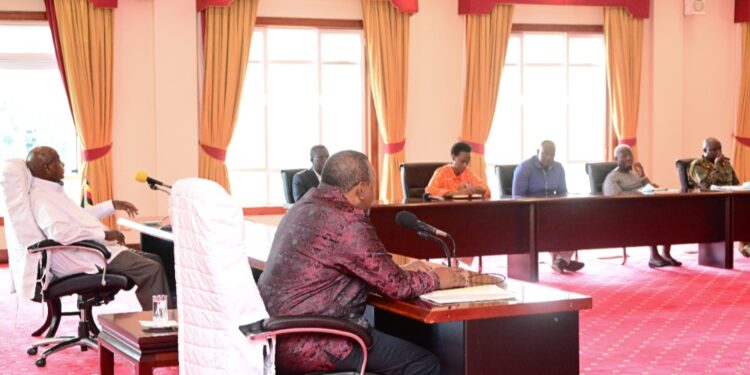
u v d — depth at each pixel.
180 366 2.98
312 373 3.05
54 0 8.96
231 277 2.79
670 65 10.84
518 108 10.69
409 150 10.11
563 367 3.17
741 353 5.11
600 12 10.72
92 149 9.14
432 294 3.10
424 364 3.19
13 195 5.00
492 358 3.07
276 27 9.84
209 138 9.44
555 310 3.06
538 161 8.19
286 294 3.08
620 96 10.65
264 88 9.91
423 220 7.09
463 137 10.16
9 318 6.35
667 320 6.02
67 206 5.13
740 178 11.13
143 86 9.39
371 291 3.21
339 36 10.04
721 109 11.20
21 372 4.85
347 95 10.12
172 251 6.09
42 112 9.40
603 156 11.00
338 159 3.18
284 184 7.79
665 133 10.88
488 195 7.73
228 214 2.78
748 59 11.04
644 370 4.74
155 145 9.44
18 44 9.28
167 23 9.30
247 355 2.81
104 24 9.12
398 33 9.82
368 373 3.17
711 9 11.07
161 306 3.59
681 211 8.01
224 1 9.23
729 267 8.19
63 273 5.11
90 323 5.31
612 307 6.46
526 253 7.42
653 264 8.41
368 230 3.10
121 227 9.27
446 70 10.16
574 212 7.55
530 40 10.66
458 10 10.09
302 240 3.09
